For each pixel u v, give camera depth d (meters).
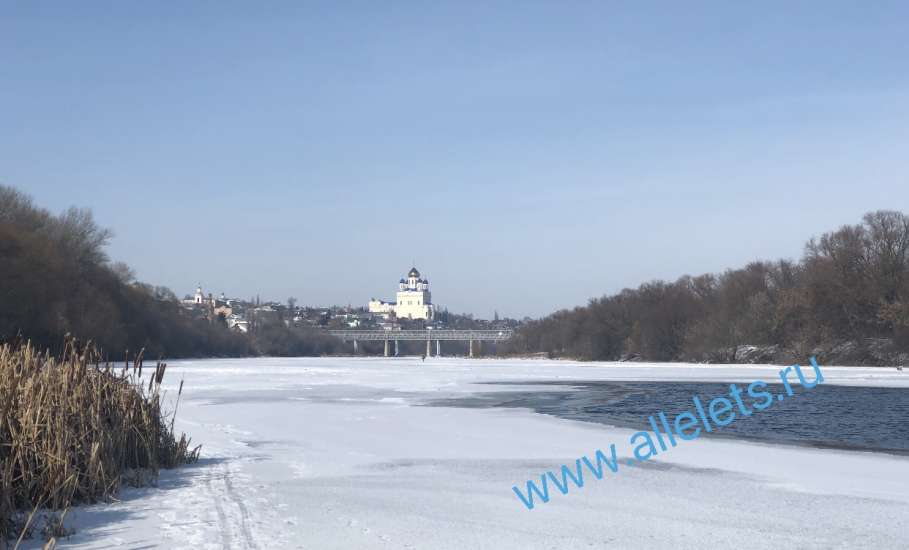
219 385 55.47
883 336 102.75
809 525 13.43
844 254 107.12
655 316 141.62
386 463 19.91
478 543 11.91
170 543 11.34
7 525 11.72
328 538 11.91
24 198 114.38
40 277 92.12
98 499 14.23
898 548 11.98
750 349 116.81
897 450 24.41
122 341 116.31
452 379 68.88
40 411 14.20
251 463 19.41
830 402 44.84
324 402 40.41
